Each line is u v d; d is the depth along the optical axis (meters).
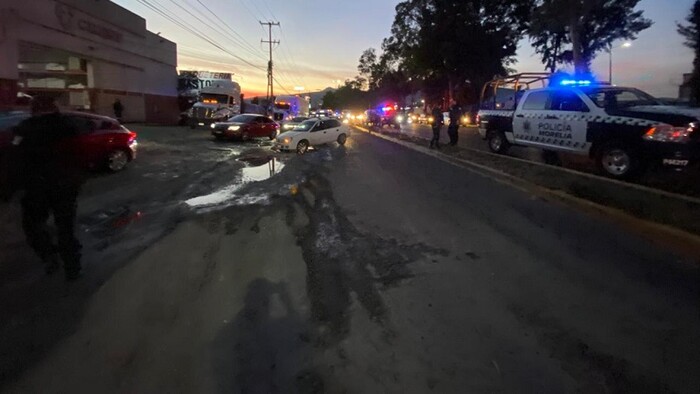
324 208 8.21
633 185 8.74
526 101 13.45
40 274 5.11
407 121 56.81
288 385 3.17
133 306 4.32
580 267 5.15
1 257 5.66
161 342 3.71
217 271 5.20
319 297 4.50
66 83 25.52
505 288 4.64
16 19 19.33
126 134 12.75
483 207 8.08
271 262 5.46
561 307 4.21
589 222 6.98
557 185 9.04
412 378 3.22
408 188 10.04
